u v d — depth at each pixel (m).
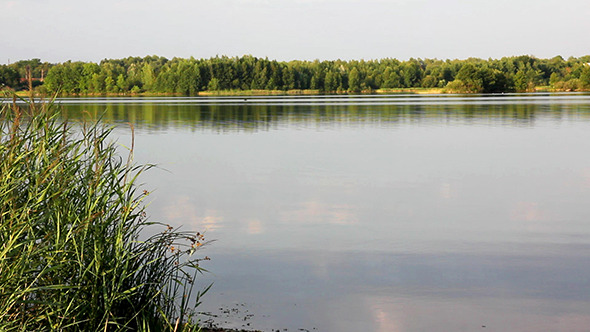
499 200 17.17
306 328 7.77
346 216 15.12
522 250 11.84
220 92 187.50
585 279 9.91
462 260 11.12
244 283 9.59
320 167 24.22
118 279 5.36
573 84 183.50
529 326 7.97
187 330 6.11
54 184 5.39
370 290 9.40
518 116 56.91
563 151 28.98
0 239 4.91
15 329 4.87
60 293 5.08
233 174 22.44
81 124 6.07
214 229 13.67
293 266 10.66
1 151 5.22
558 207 16.11
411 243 12.44
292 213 15.50
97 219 5.43
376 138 36.19
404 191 18.73
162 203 16.83
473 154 28.16
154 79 186.12
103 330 5.19
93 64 180.75
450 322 8.09
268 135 38.56
